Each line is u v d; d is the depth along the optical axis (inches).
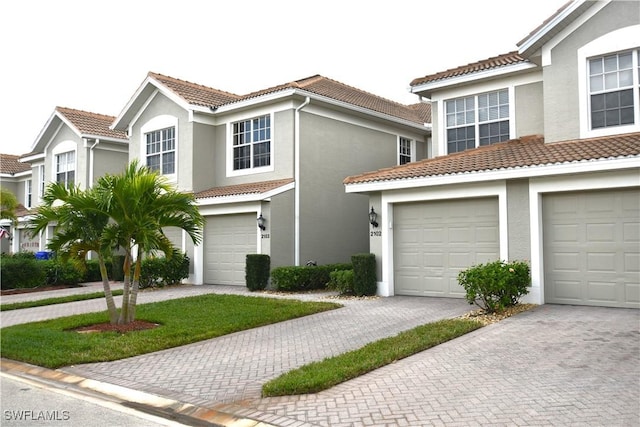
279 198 677.3
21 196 1289.4
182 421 235.0
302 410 234.7
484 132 624.1
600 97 503.8
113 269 812.6
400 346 331.3
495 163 498.0
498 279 424.8
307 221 713.6
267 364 319.0
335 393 255.3
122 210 418.6
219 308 503.8
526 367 284.7
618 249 446.3
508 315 428.1
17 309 565.6
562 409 223.3
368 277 570.9
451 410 227.0
